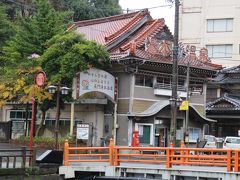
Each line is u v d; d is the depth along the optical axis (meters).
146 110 37.34
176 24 29.58
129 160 23.42
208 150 21.53
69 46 33.50
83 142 34.62
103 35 42.22
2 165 23.20
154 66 37.44
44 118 37.00
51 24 36.00
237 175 20.38
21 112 42.00
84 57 33.12
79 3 61.03
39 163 23.33
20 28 36.62
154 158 24.80
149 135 37.25
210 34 73.31
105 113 37.78
